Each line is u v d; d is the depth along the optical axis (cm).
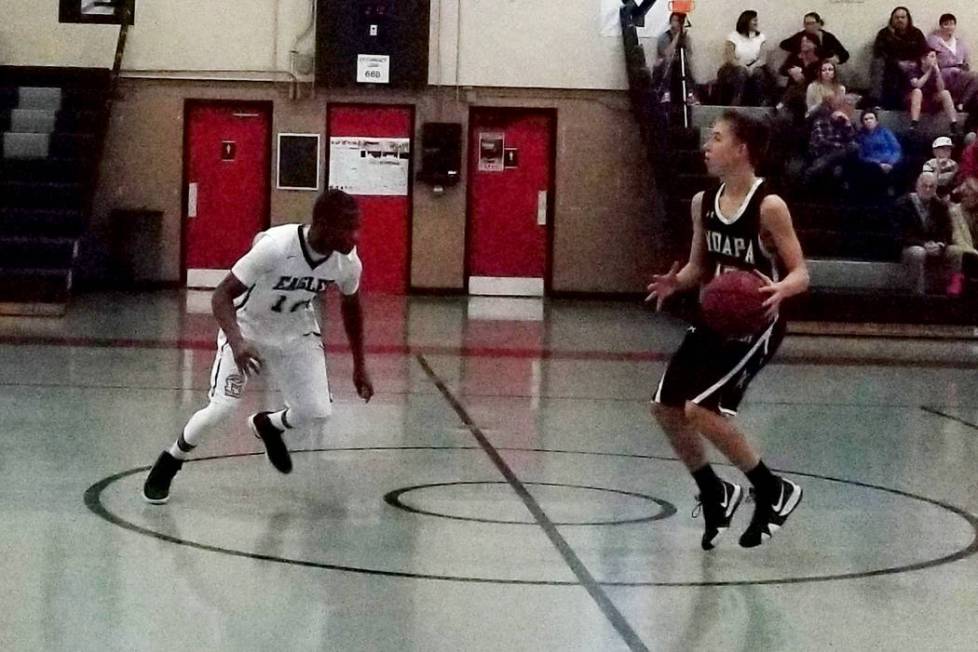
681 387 572
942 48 1895
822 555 597
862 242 1667
